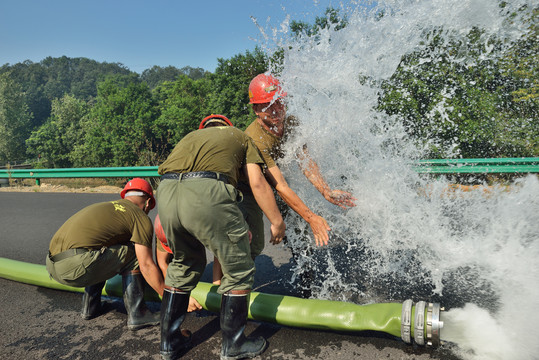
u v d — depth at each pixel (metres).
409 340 2.24
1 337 2.72
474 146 7.29
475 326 2.13
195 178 2.07
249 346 2.29
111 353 2.44
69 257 2.56
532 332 2.08
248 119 31.88
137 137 55.25
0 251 5.13
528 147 7.16
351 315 2.41
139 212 2.79
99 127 60.97
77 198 9.63
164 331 2.31
